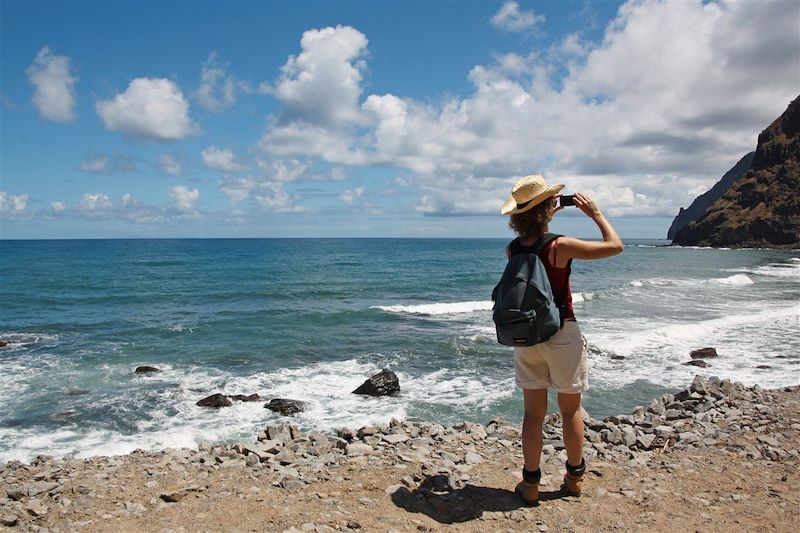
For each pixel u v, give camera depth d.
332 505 4.03
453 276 46.16
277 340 17.75
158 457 6.04
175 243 164.12
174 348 16.69
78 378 13.12
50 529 3.75
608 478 4.61
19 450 8.55
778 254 86.94
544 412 3.90
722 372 12.59
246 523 3.73
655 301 26.69
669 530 3.63
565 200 3.75
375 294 33.06
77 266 57.94
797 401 8.09
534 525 3.69
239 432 9.27
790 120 118.12
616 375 12.49
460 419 9.84
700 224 121.62
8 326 21.17
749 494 4.28
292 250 105.50
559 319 3.52
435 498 4.11
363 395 11.45
